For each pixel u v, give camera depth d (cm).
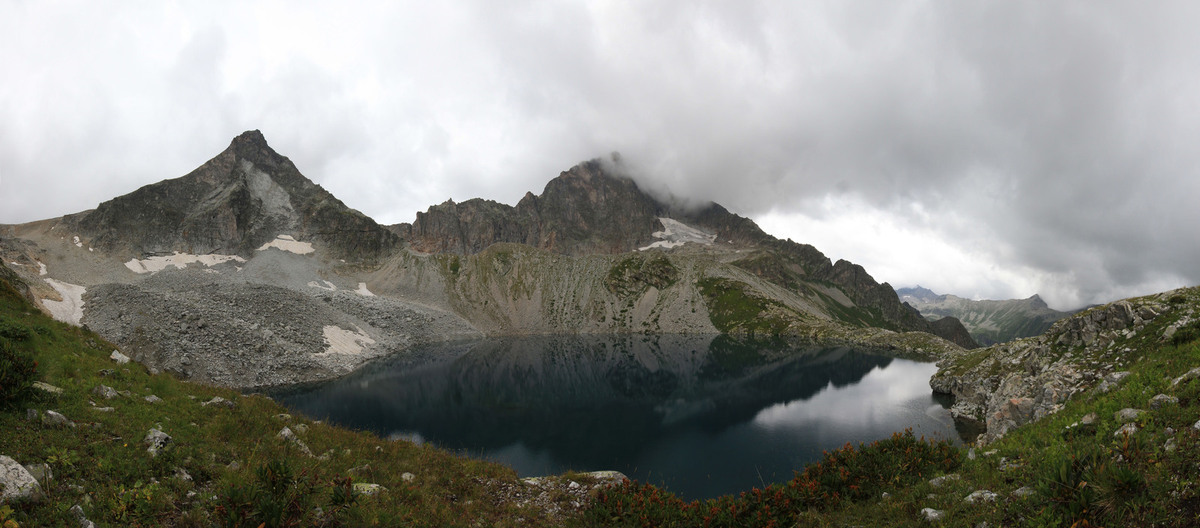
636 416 7069
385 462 1894
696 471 4712
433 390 8581
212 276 18400
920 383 8994
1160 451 1048
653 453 5303
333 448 1922
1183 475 938
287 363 8662
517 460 5059
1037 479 1145
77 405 1403
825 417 6688
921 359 12638
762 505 1563
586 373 10969
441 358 12600
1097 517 917
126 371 2086
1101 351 3438
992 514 1091
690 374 10894
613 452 5344
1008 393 4625
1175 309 3122
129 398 1686
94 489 1027
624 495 1686
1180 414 1191
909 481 1575
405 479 1723
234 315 9362
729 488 4256
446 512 1483
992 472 1408
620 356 13950
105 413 1432
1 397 1194
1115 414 1398
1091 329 3850
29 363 1353
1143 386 1552
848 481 1652
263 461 1480
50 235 17775
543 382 9794
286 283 19350
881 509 1393
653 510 1557
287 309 11062
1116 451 1142
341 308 15025
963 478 1448
